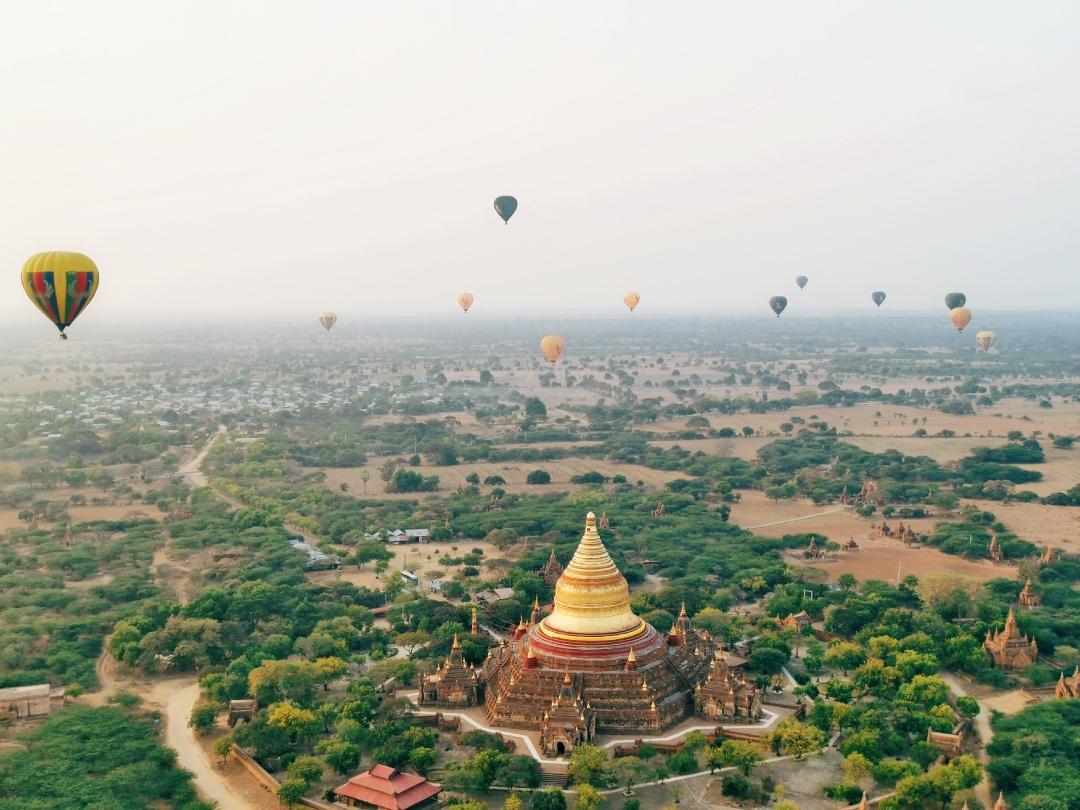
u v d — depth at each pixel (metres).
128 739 170.25
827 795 157.75
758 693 183.75
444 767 165.00
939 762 167.12
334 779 162.38
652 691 178.88
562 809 150.00
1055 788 149.25
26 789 151.50
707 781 162.88
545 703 179.00
